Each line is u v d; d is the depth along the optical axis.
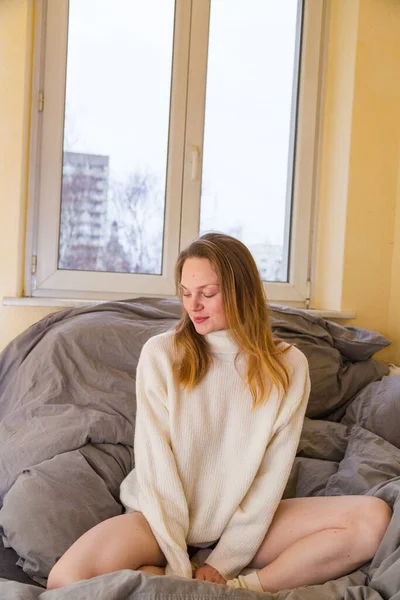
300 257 2.96
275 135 2.94
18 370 2.07
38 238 2.65
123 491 1.42
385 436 2.07
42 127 2.64
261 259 2.95
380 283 2.87
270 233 2.95
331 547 1.22
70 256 2.71
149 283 2.77
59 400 1.90
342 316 2.78
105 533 1.23
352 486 1.61
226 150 2.88
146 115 2.76
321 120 2.96
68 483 1.55
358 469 1.64
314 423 2.05
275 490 1.33
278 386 1.37
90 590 1.04
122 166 2.74
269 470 1.36
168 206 2.79
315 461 1.82
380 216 2.85
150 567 1.24
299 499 1.40
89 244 2.72
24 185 2.59
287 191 2.96
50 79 2.63
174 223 2.79
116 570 1.18
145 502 1.31
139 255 2.78
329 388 2.30
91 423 1.76
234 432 1.38
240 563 1.30
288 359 1.44
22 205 2.58
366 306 2.85
